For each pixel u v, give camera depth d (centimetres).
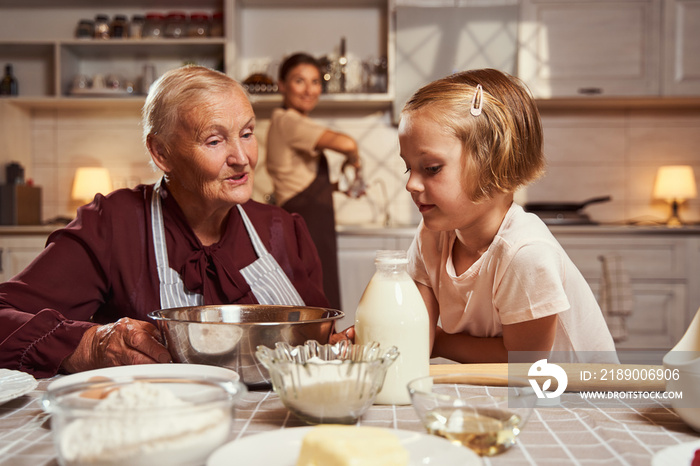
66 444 46
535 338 95
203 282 105
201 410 48
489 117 85
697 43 349
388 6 366
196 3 379
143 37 365
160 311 81
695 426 58
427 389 59
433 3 354
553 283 92
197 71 103
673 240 326
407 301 70
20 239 325
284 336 72
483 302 102
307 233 131
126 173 388
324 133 292
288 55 382
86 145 388
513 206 100
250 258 115
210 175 101
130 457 45
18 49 377
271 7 382
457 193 86
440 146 85
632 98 354
